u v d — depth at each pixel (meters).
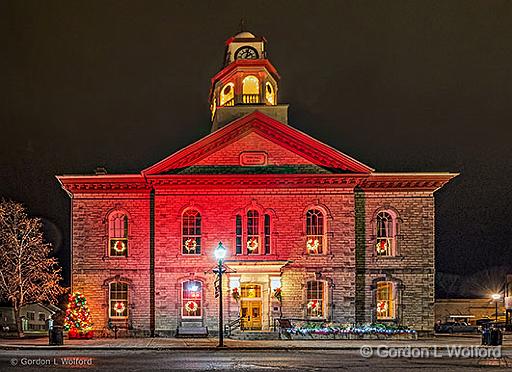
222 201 37.34
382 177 37.72
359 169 37.50
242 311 37.00
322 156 37.56
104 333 36.84
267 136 37.78
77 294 36.25
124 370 20.89
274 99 45.31
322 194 37.50
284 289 36.94
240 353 27.62
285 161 37.59
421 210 38.16
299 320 36.75
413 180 37.97
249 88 43.84
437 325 51.47
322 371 20.62
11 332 47.75
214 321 36.75
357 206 38.12
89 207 37.66
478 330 50.94
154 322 36.84
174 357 25.59
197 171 37.41
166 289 36.94
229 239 37.12
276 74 45.62
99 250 37.41
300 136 37.56
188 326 36.72
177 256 37.06
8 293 40.59
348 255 37.16
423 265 37.84
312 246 37.44
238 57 45.44
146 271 37.31
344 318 36.88
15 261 41.34
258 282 36.81
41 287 41.22
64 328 35.88
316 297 37.16
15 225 41.34
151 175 36.91
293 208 37.41
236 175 37.06
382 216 38.34
